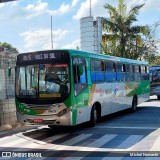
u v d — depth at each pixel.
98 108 14.25
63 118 11.42
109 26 35.59
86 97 12.70
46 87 11.63
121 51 35.88
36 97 11.69
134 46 36.66
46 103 11.54
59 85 11.52
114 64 16.20
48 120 11.55
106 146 9.59
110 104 15.48
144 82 21.38
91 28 37.47
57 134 11.98
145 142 10.06
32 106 11.73
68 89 11.45
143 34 36.34
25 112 11.88
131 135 11.34
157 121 15.03
